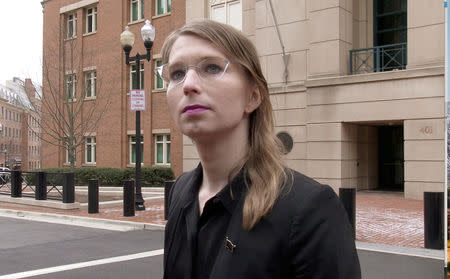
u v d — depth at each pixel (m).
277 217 1.08
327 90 15.98
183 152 21.03
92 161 25.62
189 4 21.17
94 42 25.36
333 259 1.03
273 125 1.30
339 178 15.70
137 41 23.59
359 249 7.18
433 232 7.16
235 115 1.20
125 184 11.07
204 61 1.17
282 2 17.72
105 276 5.80
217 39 1.17
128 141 23.98
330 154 15.89
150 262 6.60
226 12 20.14
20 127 89.62
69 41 25.52
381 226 9.16
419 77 14.12
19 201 13.83
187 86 1.15
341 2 16.09
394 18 16.95
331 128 15.89
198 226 1.26
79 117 25.41
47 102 23.31
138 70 12.58
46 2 27.72
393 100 14.63
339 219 1.09
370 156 17.62
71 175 12.58
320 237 1.04
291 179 1.14
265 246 1.07
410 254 6.86
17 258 6.89
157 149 22.94
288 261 1.07
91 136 25.56
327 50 16.16
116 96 24.14
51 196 13.39
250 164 1.21
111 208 13.02
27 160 85.62
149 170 20.30
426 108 14.00
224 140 1.24
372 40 17.14
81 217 10.95
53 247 7.77
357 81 15.27
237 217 1.15
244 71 1.23
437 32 13.98
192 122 1.17
